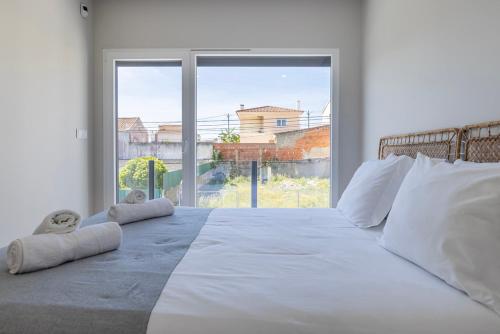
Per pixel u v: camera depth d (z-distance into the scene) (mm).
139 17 3156
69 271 1038
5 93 2068
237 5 3152
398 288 915
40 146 2416
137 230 1603
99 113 3215
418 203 1137
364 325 769
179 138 3236
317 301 841
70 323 769
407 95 2133
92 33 3164
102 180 3238
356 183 1959
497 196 911
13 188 2143
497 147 1255
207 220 1838
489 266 866
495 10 1302
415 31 2012
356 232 1588
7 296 856
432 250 991
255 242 1389
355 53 3156
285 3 3150
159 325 764
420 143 1895
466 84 1497
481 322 777
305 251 1276
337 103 3180
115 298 857
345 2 3143
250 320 778
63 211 1272
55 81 2598
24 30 2238
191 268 1070
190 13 3154
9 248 1045
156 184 3271
